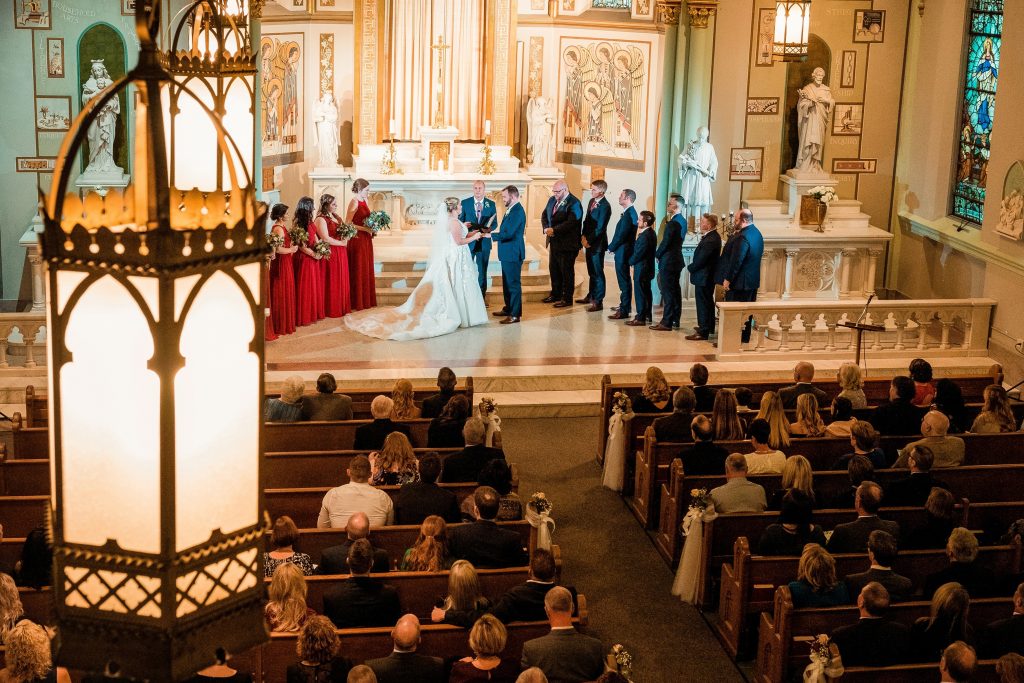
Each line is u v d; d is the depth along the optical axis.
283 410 11.26
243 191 2.57
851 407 11.22
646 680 8.97
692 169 18.41
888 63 19.09
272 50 19.38
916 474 9.76
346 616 7.53
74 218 2.63
